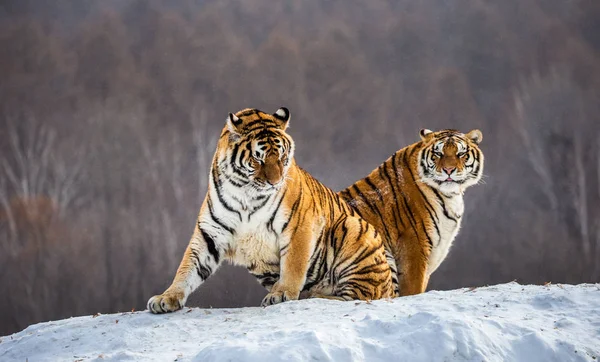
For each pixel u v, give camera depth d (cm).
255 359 1056
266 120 1461
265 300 1412
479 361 1077
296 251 1442
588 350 1112
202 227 1443
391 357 1080
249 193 1417
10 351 1288
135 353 1144
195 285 1433
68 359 1206
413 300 1316
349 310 1272
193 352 1135
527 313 1231
